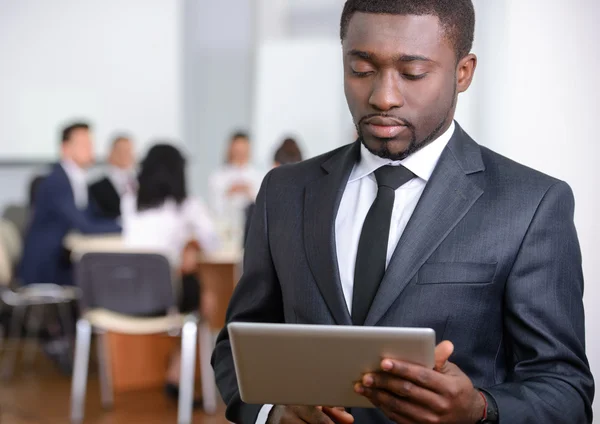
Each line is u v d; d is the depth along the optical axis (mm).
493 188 1389
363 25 1304
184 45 7852
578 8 2396
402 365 1152
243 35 7867
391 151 1354
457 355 1343
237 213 5727
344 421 1279
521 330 1340
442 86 1321
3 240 5578
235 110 7902
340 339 1167
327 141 7461
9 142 7336
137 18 7480
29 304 5340
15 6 7312
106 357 4465
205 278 4719
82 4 7406
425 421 1183
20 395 4738
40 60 7359
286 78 7504
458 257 1347
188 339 4082
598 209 2367
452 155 1408
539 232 1352
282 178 1548
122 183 6121
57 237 5344
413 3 1290
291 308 1445
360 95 1330
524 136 2473
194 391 4562
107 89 7465
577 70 2402
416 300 1343
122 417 4293
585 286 2357
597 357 2311
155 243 4312
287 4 7770
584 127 2398
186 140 7914
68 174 5496
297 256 1447
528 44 2461
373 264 1384
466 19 1339
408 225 1371
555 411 1283
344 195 1463
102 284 4047
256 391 1262
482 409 1239
